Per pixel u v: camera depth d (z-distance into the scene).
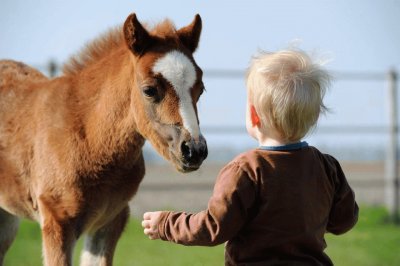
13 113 9.02
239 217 5.11
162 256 13.38
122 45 8.41
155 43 7.50
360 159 25.97
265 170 5.15
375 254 13.66
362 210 18.53
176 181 21.14
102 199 8.20
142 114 7.42
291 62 5.25
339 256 13.41
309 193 5.23
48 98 8.62
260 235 5.18
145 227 5.65
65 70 8.84
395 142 18.47
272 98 5.13
